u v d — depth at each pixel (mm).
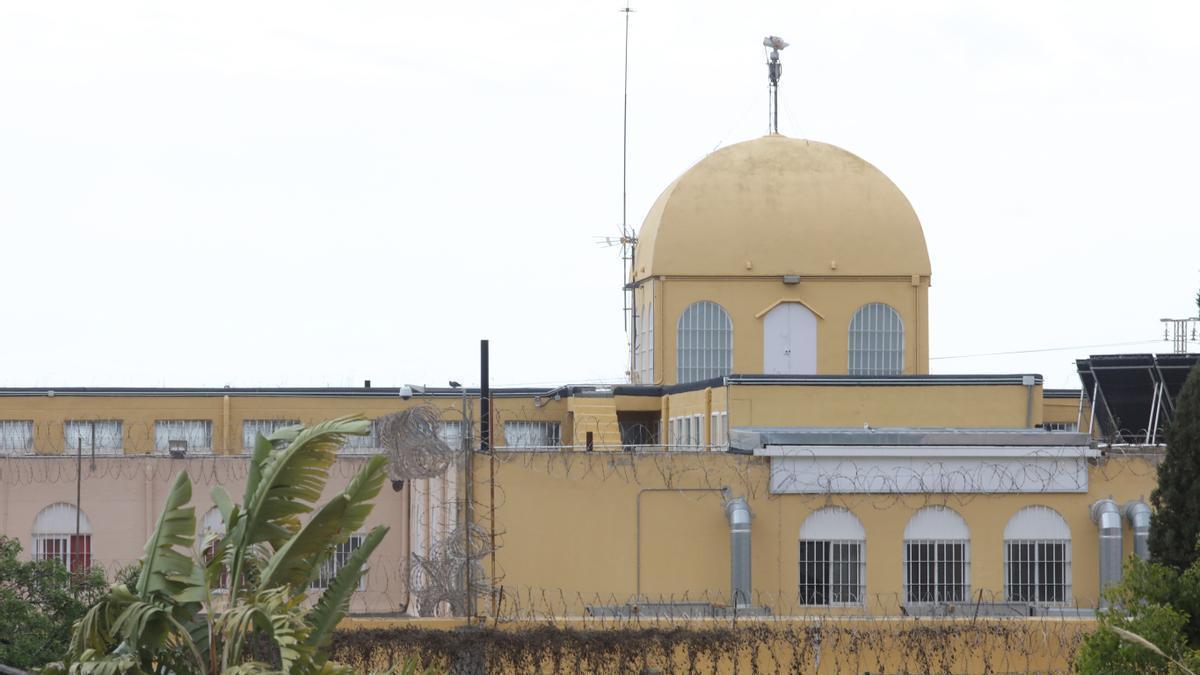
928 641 96438
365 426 74438
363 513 75500
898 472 116875
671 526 115688
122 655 71688
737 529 114375
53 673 72812
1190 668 79938
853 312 175750
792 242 175625
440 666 92375
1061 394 175625
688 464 116000
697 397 152375
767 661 96000
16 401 181500
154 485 148000
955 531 116938
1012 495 117125
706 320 176000
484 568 112312
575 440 169375
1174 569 87062
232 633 71312
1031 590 117062
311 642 75625
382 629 92938
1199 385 95688
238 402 183875
